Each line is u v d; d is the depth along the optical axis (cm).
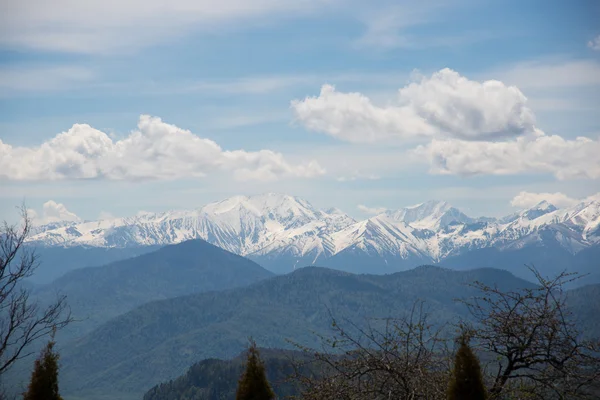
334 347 1295
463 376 1212
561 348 1309
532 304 1339
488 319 1342
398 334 1304
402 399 1271
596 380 1246
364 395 1278
